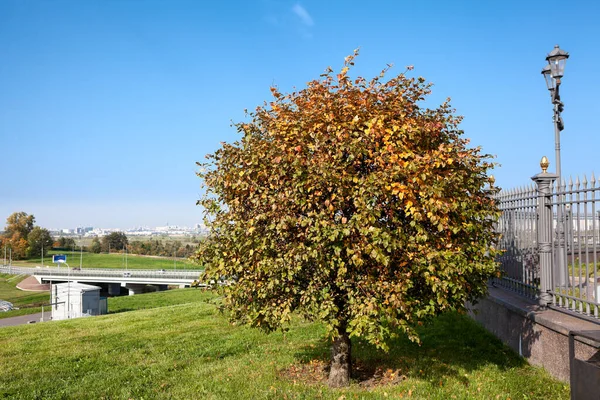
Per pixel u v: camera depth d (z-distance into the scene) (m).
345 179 5.61
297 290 6.27
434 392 6.14
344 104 6.11
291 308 6.36
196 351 9.54
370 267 5.96
